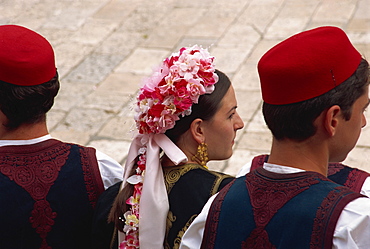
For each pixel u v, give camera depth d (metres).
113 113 5.05
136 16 7.18
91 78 5.72
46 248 1.67
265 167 1.33
